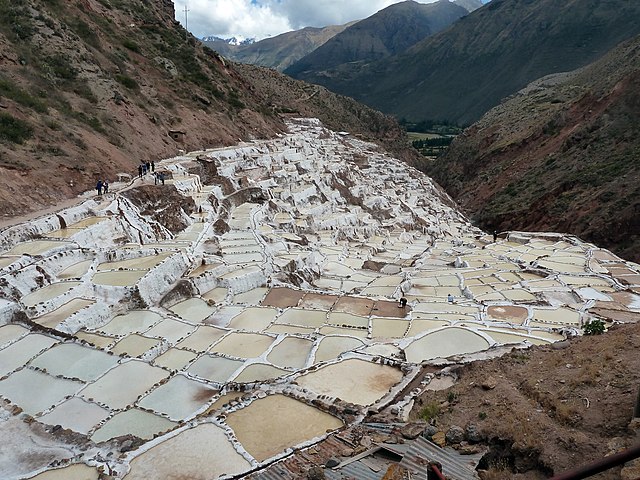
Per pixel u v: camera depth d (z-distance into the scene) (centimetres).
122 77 5609
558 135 8388
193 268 3219
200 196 4309
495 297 3378
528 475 1119
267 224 4538
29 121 3750
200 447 1566
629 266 4219
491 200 8144
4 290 2436
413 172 9712
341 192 6350
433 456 1214
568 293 3472
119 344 2342
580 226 5794
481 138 11300
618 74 8238
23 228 2873
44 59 4691
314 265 3912
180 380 2059
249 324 2667
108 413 1845
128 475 1453
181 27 8956
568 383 1350
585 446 1093
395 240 5634
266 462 1420
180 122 5834
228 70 8988
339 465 1255
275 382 1942
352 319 2755
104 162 3994
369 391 1900
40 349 2217
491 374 1608
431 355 2280
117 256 3042
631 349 1448
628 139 6669
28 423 1755
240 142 6588
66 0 6147
